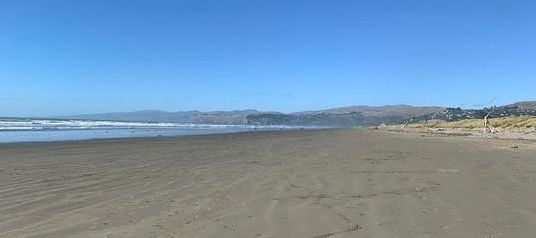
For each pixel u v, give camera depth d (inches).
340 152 906.7
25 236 260.1
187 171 569.9
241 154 855.1
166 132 2252.7
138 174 537.0
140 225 284.2
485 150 973.8
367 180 486.9
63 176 515.8
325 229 272.5
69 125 3063.5
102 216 310.2
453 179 492.1
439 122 4439.0
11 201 364.5
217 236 257.8
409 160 722.8
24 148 952.9
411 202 358.0
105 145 1086.4
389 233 262.7
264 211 324.5
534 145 1152.2
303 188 431.8
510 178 497.7
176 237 256.4
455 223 285.6
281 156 805.9
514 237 253.1
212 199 374.0
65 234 264.2
